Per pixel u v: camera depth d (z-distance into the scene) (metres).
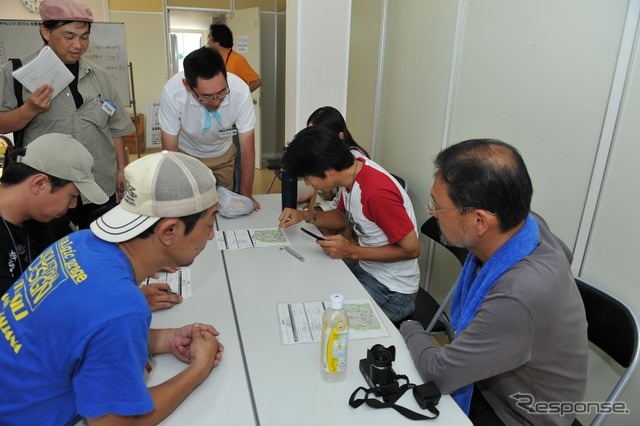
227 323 1.26
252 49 6.02
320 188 1.72
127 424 0.80
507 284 0.97
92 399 0.75
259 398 0.98
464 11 2.21
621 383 1.24
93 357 0.74
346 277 1.57
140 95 6.47
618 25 1.43
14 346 0.79
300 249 1.80
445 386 1.01
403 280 1.78
